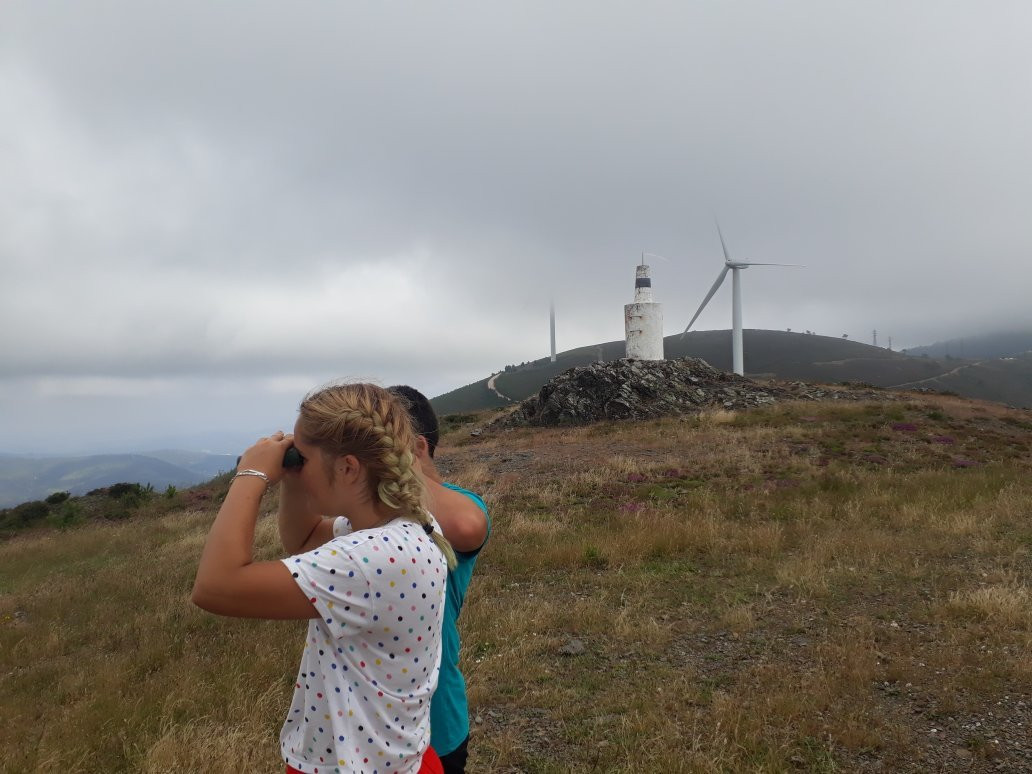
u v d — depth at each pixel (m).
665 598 7.73
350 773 1.39
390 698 1.45
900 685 5.05
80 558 15.69
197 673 5.97
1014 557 8.36
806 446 19.64
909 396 31.08
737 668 5.57
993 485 13.25
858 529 10.25
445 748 1.87
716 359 197.62
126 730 4.79
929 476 14.73
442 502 1.90
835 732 4.32
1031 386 186.25
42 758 4.39
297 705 1.55
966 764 3.97
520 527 11.66
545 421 30.45
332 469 1.54
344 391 1.60
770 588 7.80
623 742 4.27
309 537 1.87
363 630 1.42
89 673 6.47
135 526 20.17
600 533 10.81
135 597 9.89
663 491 14.68
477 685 5.34
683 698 4.96
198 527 18.12
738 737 4.28
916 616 6.55
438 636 1.57
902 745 4.16
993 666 5.20
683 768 3.88
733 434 22.27
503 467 19.38
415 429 1.97
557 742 4.44
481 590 8.41
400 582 1.43
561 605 7.57
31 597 10.77
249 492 1.45
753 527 10.66
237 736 4.39
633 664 5.78
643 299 43.62
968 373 192.12
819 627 6.46
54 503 28.86
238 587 1.32
